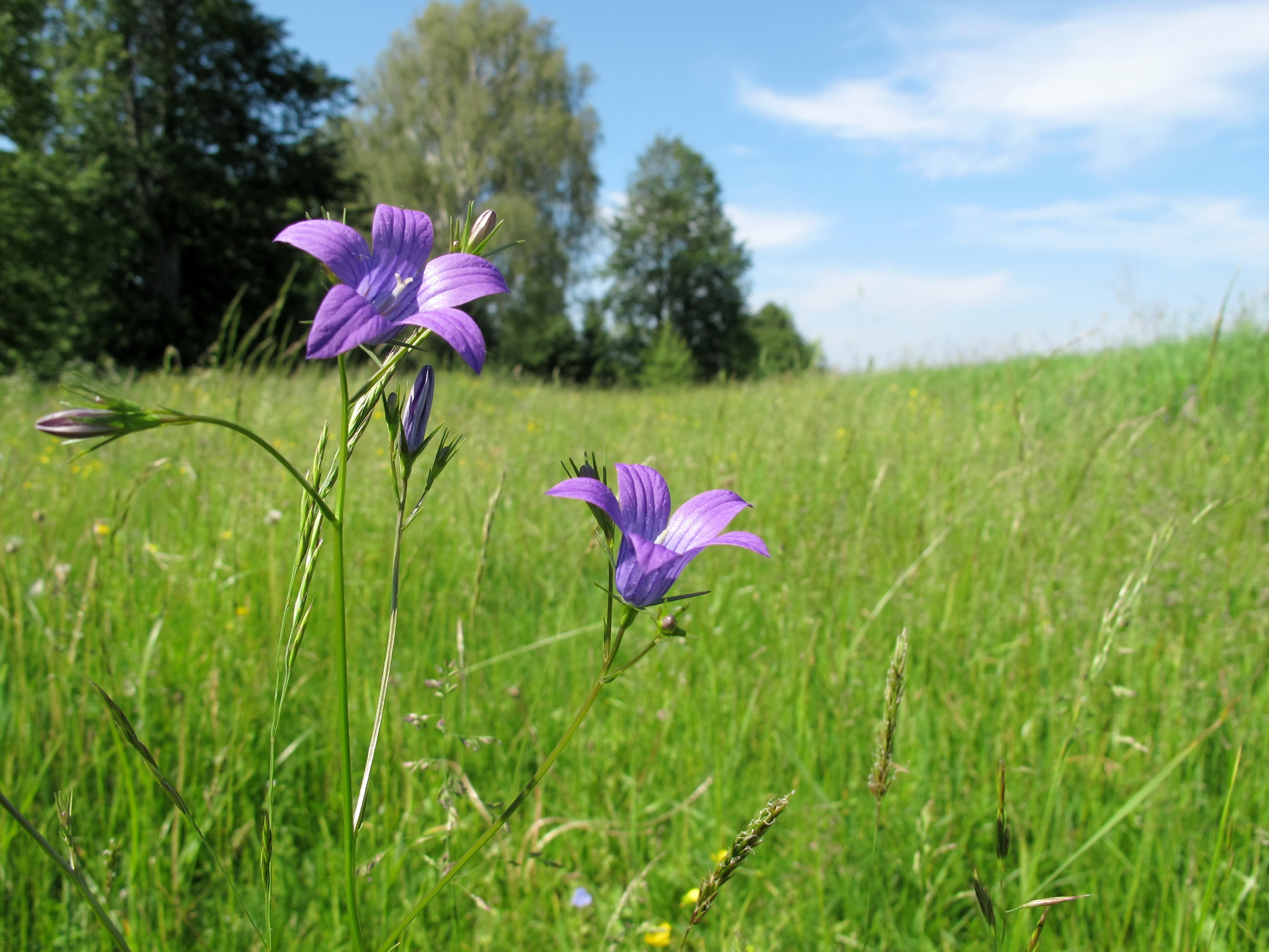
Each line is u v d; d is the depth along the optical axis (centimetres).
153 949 221
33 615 360
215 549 434
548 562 498
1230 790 202
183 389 822
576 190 4650
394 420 133
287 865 265
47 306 2605
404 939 219
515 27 4516
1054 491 491
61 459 622
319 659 371
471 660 370
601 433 881
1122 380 1006
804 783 304
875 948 238
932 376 1298
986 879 261
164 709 315
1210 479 531
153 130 3094
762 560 468
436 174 4419
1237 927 231
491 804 198
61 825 135
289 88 3291
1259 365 939
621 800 305
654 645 130
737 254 6494
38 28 2625
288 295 3244
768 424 731
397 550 135
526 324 4497
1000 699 340
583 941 239
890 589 400
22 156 2508
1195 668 326
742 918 231
